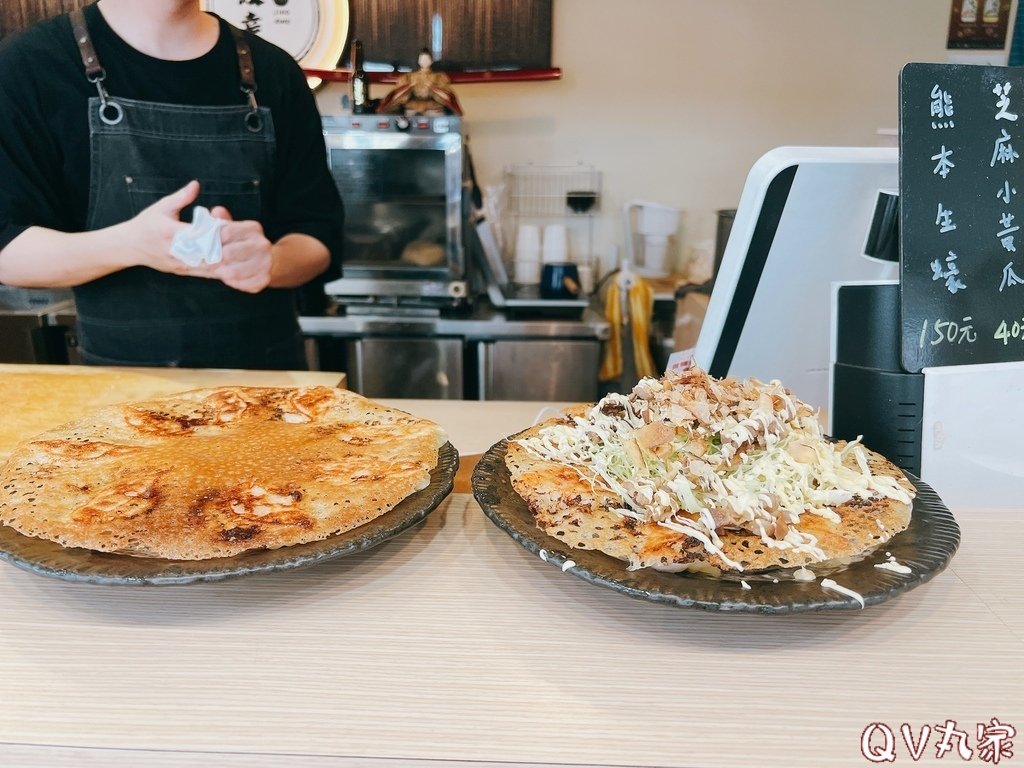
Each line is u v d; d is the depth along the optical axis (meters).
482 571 0.92
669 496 0.87
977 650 0.77
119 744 0.63
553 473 0.97
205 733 0.64
